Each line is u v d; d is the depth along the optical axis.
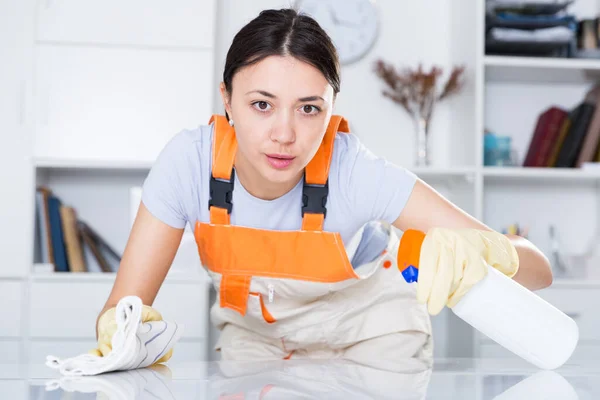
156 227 1.16
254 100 0.97
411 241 0.84
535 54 2.82
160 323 0.91
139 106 2.61
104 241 2.74
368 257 1.41
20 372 0.82
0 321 2.50
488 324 0.80
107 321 0.93
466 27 2.77
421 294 0.81
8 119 2.55
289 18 0.97
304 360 0.97
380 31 2.95
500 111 3.00
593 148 2.81
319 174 1.15
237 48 0.99
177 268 2.57
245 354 1.46
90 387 0.66
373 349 1.40
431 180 2.95
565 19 2.74
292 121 0.97
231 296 1.26
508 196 3.01
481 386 0.66
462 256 0.80
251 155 1.01
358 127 2.93
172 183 1.16
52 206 2.66
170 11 2.62
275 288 1.24
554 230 2.93
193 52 2.63
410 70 2.83
